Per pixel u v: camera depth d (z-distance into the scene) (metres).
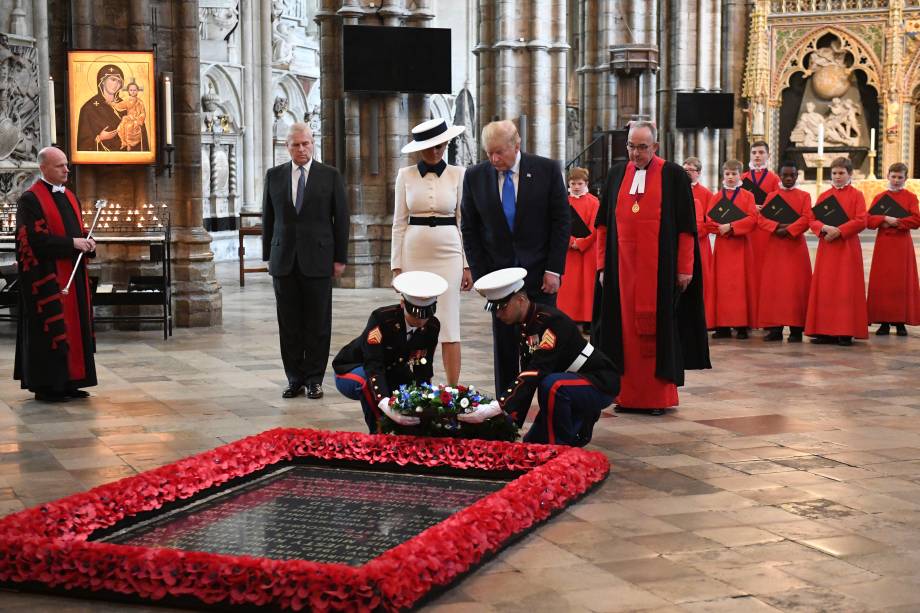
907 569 4.45
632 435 7.09
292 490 5.53
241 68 24.94
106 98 12.45
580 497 5.48
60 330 8.07
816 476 6.00
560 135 20.73
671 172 7.72
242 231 18.00
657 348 7.67
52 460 6.38
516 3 20.38
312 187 8.46
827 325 11.75
